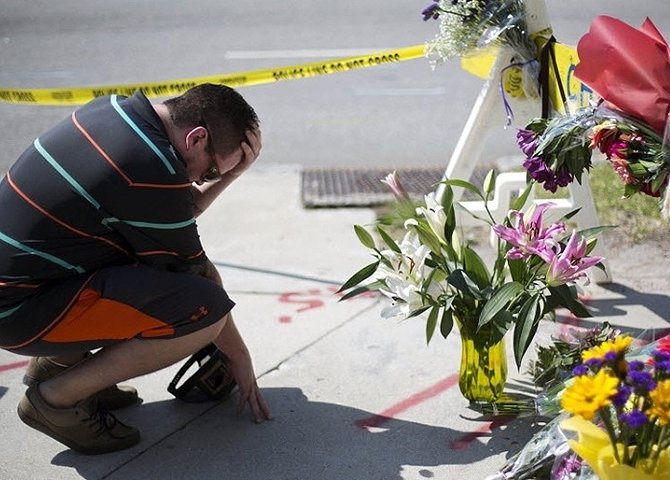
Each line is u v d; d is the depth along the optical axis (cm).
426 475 344
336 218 613
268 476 347
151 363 352
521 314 352
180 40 1245
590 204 477
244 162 369
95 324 342
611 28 330
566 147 350
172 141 344
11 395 413
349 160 783
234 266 544
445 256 384
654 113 329
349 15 1330
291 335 460
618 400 252
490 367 379
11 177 341
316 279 523
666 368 265
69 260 337
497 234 356
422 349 441
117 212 331
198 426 384
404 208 392
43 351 351
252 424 384
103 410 369
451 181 394
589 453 268
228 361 392
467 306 375
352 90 1002
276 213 628
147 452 366
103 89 538
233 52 1166
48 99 541
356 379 417
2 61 1167
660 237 548
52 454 367
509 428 374
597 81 338
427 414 387
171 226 336
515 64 445
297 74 517
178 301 342
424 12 444
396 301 374
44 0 1534
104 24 1359
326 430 377
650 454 262
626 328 448
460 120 889
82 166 331
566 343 378
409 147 815
